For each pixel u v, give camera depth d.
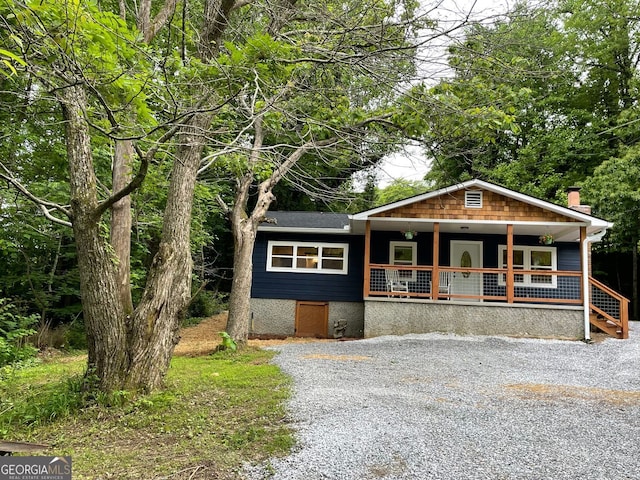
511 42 5.45
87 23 3.87
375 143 6.32
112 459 3.72
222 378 6.60
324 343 11.26
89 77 4.04
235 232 10.57
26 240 11.63
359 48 5.57
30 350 8.14
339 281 14.53
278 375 6.86
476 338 11.35
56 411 4.85
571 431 4.44
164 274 5.71
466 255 14.51
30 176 10.91
